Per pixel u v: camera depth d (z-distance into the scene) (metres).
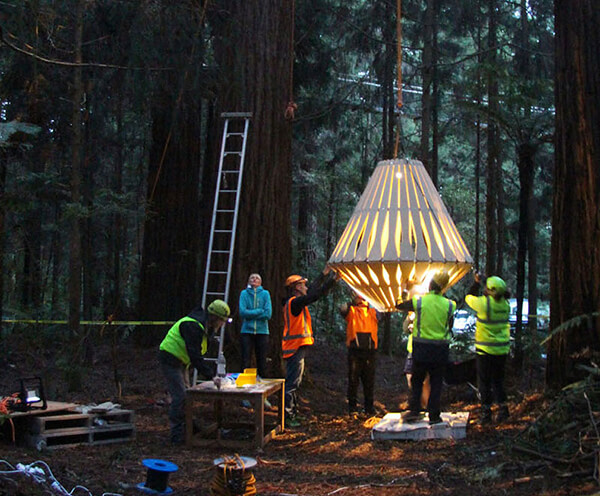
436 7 16.50
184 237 15.03
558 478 5.07
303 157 20.27
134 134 17.80
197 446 7.03
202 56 9.98
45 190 12.70
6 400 6.79
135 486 5.33
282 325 10.34
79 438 7.09
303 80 17.48
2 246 11.45
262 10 10.66
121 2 9.97
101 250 18.19
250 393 6.99
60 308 14.69
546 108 11.97
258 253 10.35
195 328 7.22
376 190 5.15
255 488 4.90
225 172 10.59
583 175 6.83
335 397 10.43
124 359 12.94
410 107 23.11
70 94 11.39
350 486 5.32
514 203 17.27
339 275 5.14
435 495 5.03
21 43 8.41
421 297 7.38
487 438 6.80
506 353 7.75
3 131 7.88
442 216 5.04
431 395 7.33
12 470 5.14
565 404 5.96
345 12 18.03
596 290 6.69
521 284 10.45
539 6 16.34
